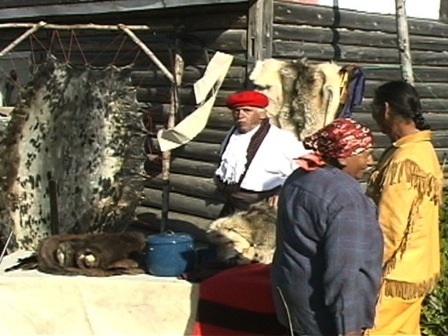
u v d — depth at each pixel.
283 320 3.37
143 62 7.76
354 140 3.26
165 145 6.18
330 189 3.13
